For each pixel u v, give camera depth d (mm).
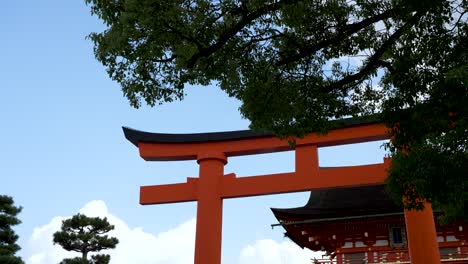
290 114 10594
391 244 23000
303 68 10703
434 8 7605
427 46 7961
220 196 18828
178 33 8734
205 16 9117
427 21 7844
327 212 23281
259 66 10109
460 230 22203
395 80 8383
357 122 18312
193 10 9109
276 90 10391
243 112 10930
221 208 18875
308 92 10633
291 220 23859
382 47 9477
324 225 23672
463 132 7727
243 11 8875
